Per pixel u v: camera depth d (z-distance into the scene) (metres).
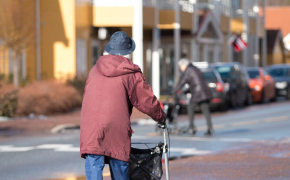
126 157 7.83
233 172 13.19
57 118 28.14
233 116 32.19
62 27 38.66
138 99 8.09
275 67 49.25
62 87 31.83
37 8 38.72
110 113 7.79
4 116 28.02
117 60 8.05
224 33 60.34
